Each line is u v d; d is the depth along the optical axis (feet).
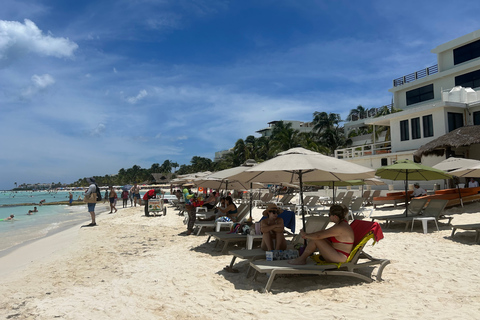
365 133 163.43
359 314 12.80
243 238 24.88
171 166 525.34
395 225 36.81
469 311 12.84
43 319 13.57
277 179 23.86
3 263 27.43
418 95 104.63
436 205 32.65
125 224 47.50
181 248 27.63
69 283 19.06
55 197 286.87
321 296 14.94
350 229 16.30
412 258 21.63
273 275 15.76
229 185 41.24
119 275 20.16
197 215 38.70
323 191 84.02
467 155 67.15
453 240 26.96
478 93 74.90
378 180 37.14
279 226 19.56
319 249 16.51
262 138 208.23
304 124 220.43
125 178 515.50
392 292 15.29
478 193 51.39
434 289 15.60
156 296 15.98
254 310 13.64
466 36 92.63
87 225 47.55
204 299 15.29
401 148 78.48
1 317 13.97
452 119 70.69
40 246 34.73
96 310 14.38
